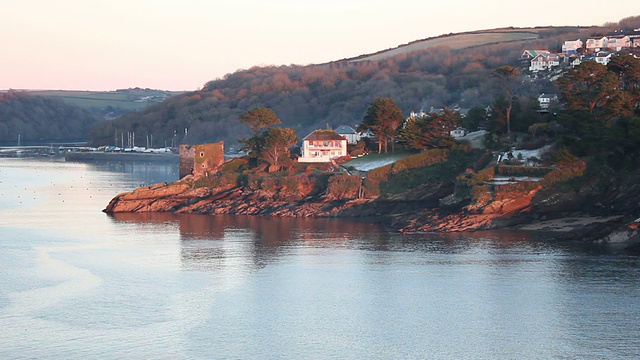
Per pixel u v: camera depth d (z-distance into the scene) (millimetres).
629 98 158750
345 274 106750
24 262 115938
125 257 119750
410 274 106062
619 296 93062
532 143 167625
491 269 108125
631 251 119188
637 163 143625
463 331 81750
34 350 76812
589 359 73562
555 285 98562
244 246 129000
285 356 75312
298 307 90812
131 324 84875
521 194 144000
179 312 89188
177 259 118062
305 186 177125
